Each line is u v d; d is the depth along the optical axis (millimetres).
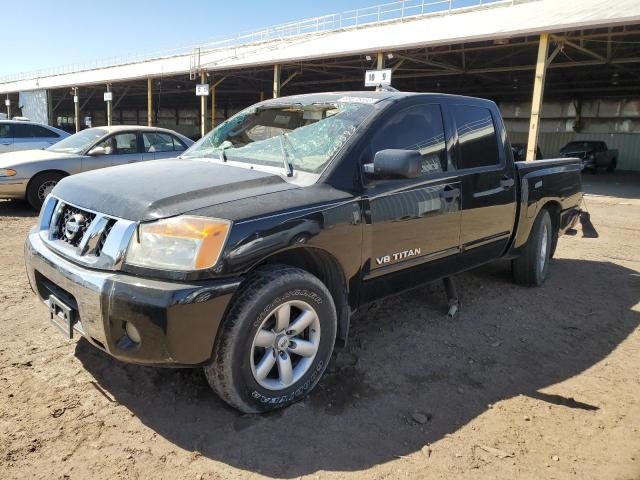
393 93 3885
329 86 34031
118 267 2607
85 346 3623
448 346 3932
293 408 2977
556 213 5828
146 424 2777
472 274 5891
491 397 3234
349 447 2670
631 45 19188
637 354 3959
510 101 37281
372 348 3832
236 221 2617
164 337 2461
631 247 7879
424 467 2543
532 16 17219
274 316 2852
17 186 8625
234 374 2672
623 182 21766
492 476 2498
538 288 5488
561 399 3244
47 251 3014
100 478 2365
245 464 2508
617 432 2902
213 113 28828
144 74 29312
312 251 3039
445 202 3855
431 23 21484
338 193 3111
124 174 3236
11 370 3258
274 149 3570
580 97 33938
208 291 2510
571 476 2520
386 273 3498
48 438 2619
